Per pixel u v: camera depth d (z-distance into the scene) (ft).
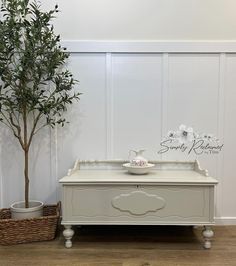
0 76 8.14
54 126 9.16
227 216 9.20
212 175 9.20
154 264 6.78
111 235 8.45
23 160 9.23
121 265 6.73
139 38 9.05
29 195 9.25
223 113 9.14
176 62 9.09
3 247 7.68
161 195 7.53
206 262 6.88
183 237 8.31
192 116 9.16
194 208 7.52
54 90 9.05
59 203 8.73
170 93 9.14
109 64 9.09
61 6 9.01
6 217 8.70
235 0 8.97
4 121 9.13
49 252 7.38
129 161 9.05
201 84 9.12
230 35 9.03
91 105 9.17
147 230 8.82
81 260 6.97
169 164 9.14
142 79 9.12
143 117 9.19
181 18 9.02
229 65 9.07
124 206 7.55
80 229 8.88
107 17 9.02
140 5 9.01
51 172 9.25
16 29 7.98
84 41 9.00
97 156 9.24
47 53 8.10
